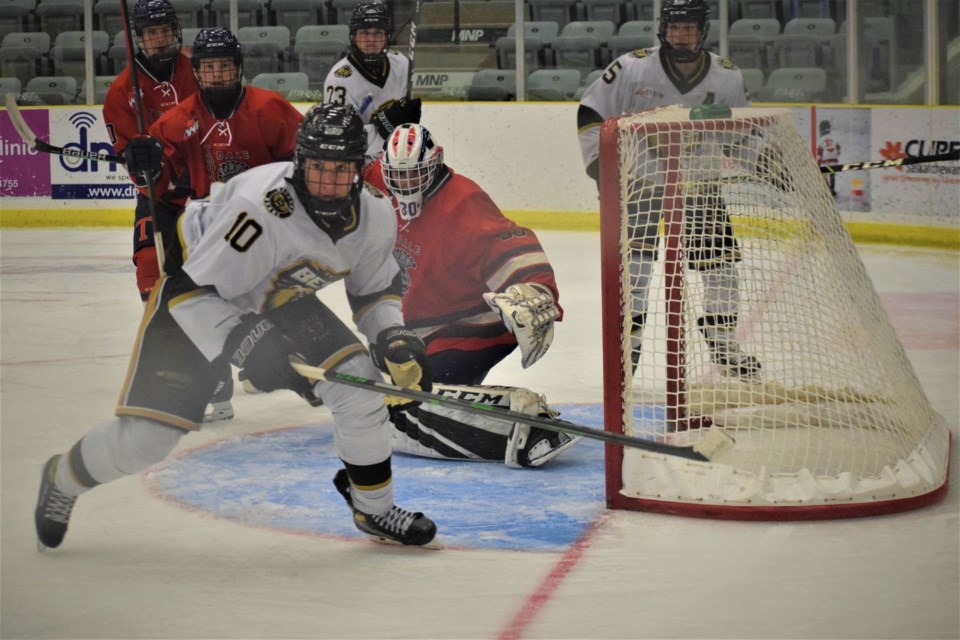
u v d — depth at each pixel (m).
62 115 26.92
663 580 6.91
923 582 6.83
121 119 12.88
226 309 6.82
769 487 8.10
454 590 6.77
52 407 11.34
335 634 6.14
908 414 9.05
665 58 12.98
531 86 25.97
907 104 22.73
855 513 8.02
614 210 8.25
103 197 26.98
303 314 7.16
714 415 9.30
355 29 14.26
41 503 7.20
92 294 18.23
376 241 7.07
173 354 6.82
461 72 26.22
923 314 15.84
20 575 7.00
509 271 9.55
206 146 11.47
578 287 18.44
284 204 6.68
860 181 22.75
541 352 9.27
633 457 8.29
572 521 8.04
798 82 24.33
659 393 10.57
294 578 6.97
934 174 21.78
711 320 10.37
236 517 8.16
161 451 6.94
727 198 10.52
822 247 9.41
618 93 13.16
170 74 12.74
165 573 7.05
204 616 6.38
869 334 9.21
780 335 9.45
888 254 21.38
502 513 8.23
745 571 7.05
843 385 9.09
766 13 24.77
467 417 9.50
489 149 25.06
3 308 17.05
